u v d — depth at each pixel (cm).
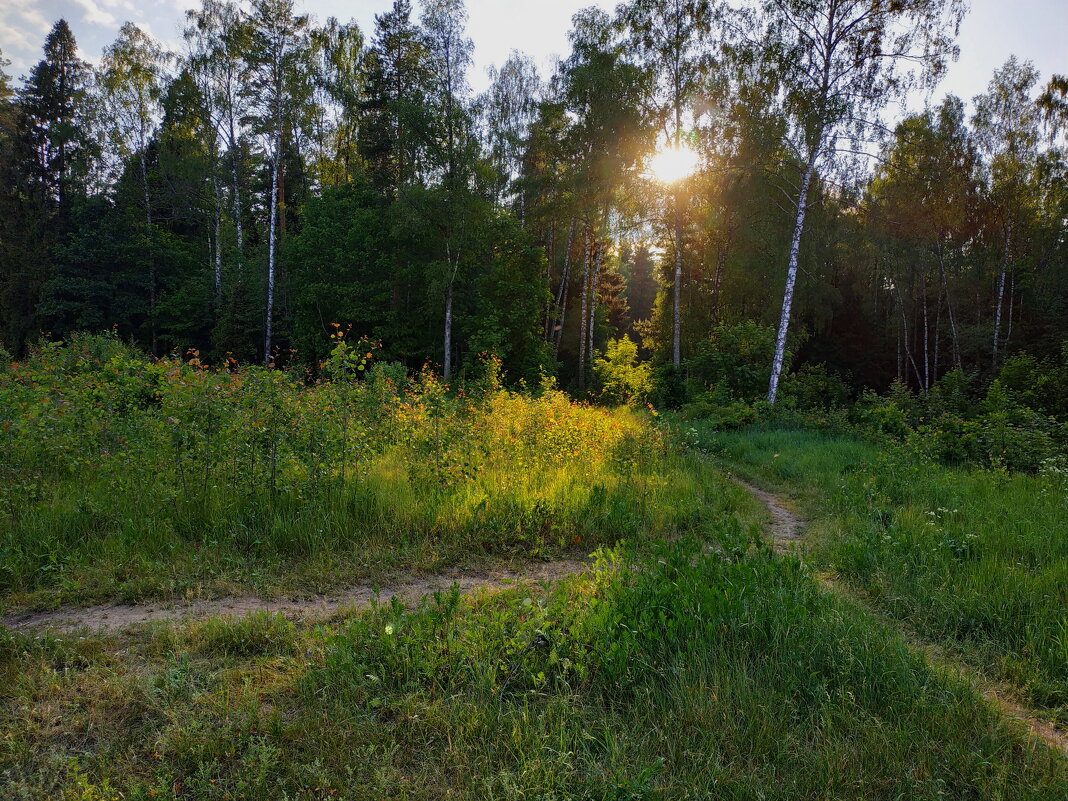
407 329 2697
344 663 324
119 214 3219
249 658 351
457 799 246
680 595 381
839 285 3788
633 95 2456
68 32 3362
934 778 264
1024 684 352
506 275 2712
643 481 832
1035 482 844
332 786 249
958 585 475
